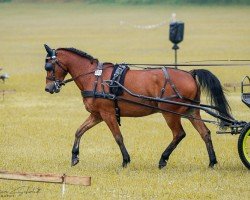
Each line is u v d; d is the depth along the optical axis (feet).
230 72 138.00
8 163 61.36
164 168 59.00
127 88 58.75
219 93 58.29
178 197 49.67
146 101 58.65
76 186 52.65
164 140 73.15
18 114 91.91
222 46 195.42
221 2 419.33
